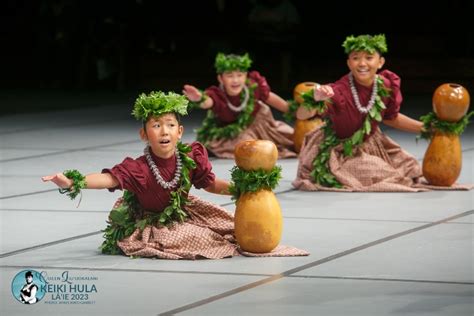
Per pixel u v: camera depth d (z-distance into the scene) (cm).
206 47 4188
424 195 1920
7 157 2423
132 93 4025
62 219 1708
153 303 1203
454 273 1334
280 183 2062
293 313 1159
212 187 1492
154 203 1459
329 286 1274
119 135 2834
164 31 4184
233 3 4119
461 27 4059
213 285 1281
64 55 4153
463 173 2156
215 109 2381
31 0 4453
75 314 1166
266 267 1371
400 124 2014
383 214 1734
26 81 4422
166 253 1420
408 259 1411
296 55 4097
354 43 1952
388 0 4228
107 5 4034
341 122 1973
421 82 4031
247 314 1157
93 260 1418
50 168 2253
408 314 1155
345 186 1966
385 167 1978
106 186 1425
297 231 1603
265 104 2459
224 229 1474
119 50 4103
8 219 1708
